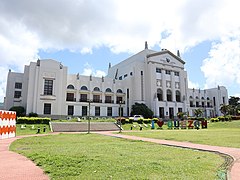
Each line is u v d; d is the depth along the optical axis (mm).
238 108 71312
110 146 13016
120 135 23688
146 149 11852
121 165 7293
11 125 20641
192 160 8562
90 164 7402
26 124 35906
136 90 64125
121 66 79625
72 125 36812
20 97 54125
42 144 14445
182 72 73438
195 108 80000
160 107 64375
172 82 70188
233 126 41062
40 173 6637
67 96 56844
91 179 5703
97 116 57906
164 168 6938
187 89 73625
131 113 59719
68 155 9172
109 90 63344
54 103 50125
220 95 85375
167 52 71438
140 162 7836
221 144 14742
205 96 87188
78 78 58875
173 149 12062
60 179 5754
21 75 57250
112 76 83750
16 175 6492
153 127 39125
